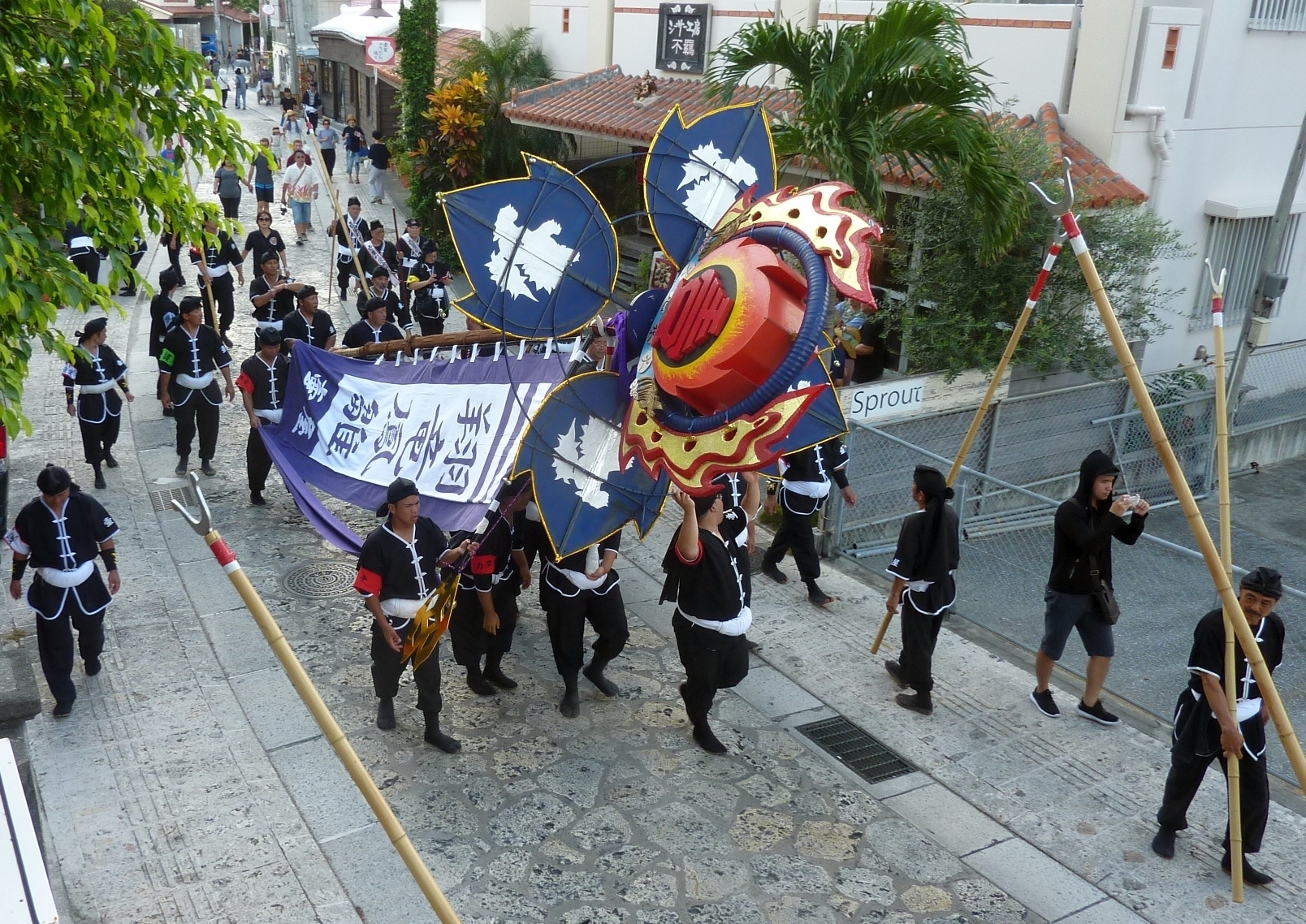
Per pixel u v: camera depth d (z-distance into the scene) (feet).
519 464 20.10
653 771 24.49
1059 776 24.79
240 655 28.35
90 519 25.46
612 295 21.11
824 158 36.58
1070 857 22.17
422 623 22.31
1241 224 48.65
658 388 19.76
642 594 32.86
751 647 29.78
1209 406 45.47
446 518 28.58
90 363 37.04
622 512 21.06
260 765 24.02
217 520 36.40
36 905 11.87
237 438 43.70
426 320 52.29
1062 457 42.68
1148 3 43.06
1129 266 41.06
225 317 53.16
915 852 22.18
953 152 36.94
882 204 36.99
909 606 26.48
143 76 25.48
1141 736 26.43
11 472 39.32
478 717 26.25
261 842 21.66
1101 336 42.65
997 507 41.22
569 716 26.37
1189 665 21.40
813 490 31.17
